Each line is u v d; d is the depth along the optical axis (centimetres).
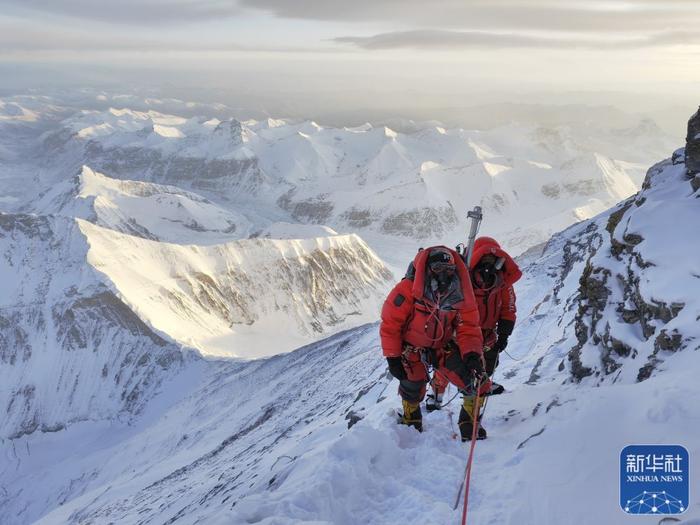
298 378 8981
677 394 468
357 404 2170
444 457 546
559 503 410
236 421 8975
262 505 441
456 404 768
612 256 884
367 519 462
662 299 687
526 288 3047
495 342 661
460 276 590
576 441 478
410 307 602
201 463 6044
